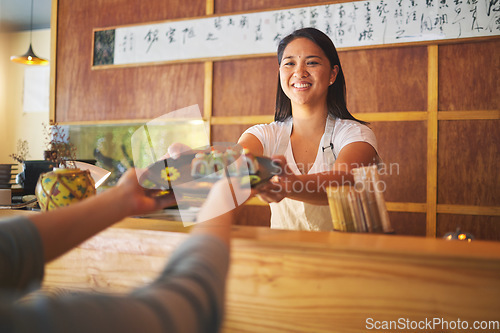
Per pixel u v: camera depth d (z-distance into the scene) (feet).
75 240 1.37
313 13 10.57
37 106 20.54
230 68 11.59
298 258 2.12
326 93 4.87
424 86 9.86
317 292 2.09
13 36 21.16
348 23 10.28
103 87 13.08
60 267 2.63
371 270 1.99
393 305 1.96
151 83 12.48
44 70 20.51
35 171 6.95
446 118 9.66
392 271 1.96
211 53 11.66
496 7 9.21
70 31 13.52
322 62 4.67
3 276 1.10
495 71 9.36
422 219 9.88
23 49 21.02
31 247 1.20
